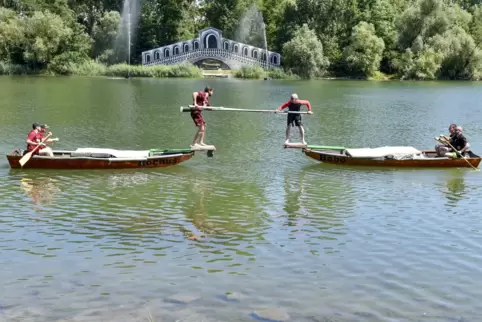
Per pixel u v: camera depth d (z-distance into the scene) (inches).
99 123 1267.2
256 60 3823.8
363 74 3745.1
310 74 3622.0
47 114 1406.3
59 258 458.6
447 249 489.7
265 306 379.2
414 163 817.5
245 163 848.9
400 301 390.6
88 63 3543.3
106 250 477.4
